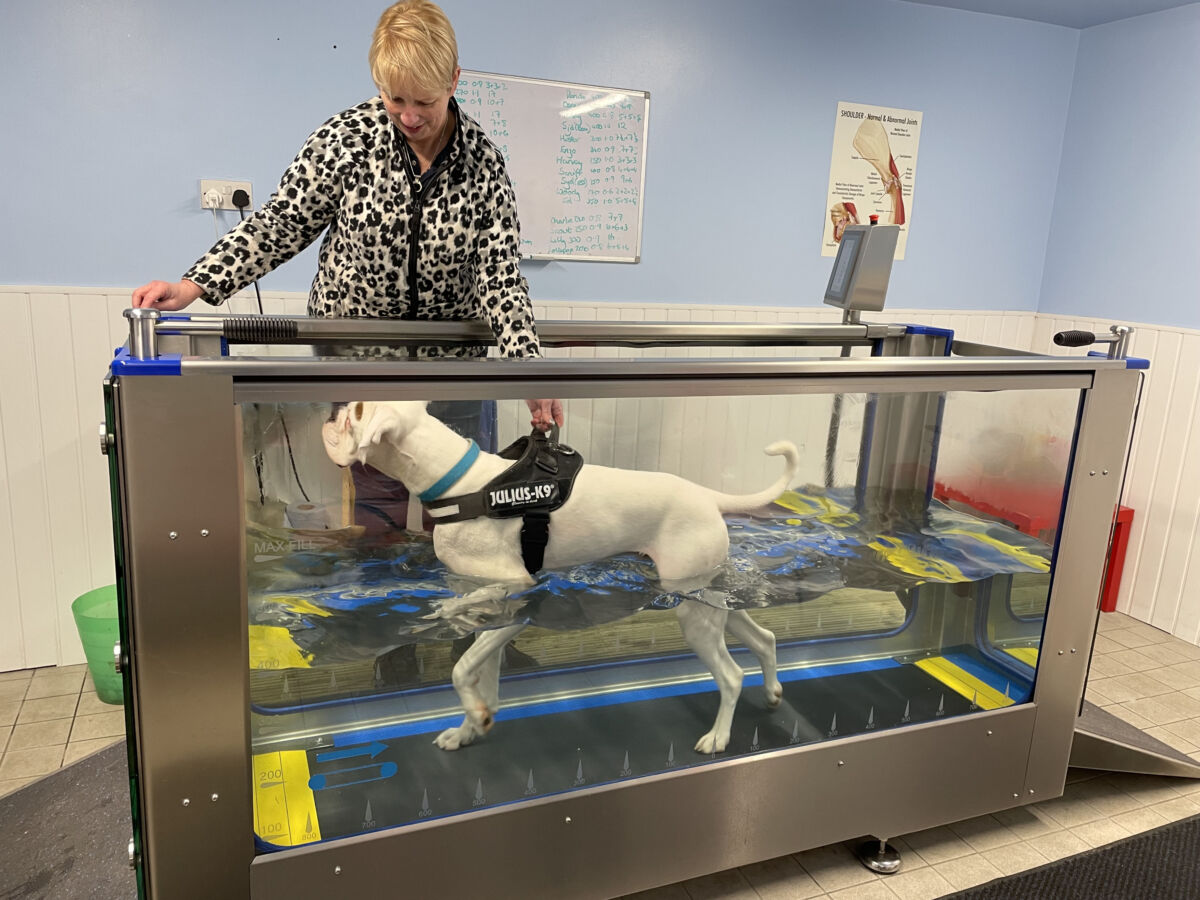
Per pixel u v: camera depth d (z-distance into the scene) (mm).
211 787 1129
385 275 1519
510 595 1246
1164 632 2787
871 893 1562
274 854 1169
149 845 1124
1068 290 3203
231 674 1104
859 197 2939
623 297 2721
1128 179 2939
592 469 1236
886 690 1569
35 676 2262
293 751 1176
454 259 1524
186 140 2156
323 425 1073
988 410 1491
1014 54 3033
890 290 3098
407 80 1229
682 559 1338
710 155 2703
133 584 1042
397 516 1145
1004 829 1776
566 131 2510
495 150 1514
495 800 1300
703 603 1386
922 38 2881
